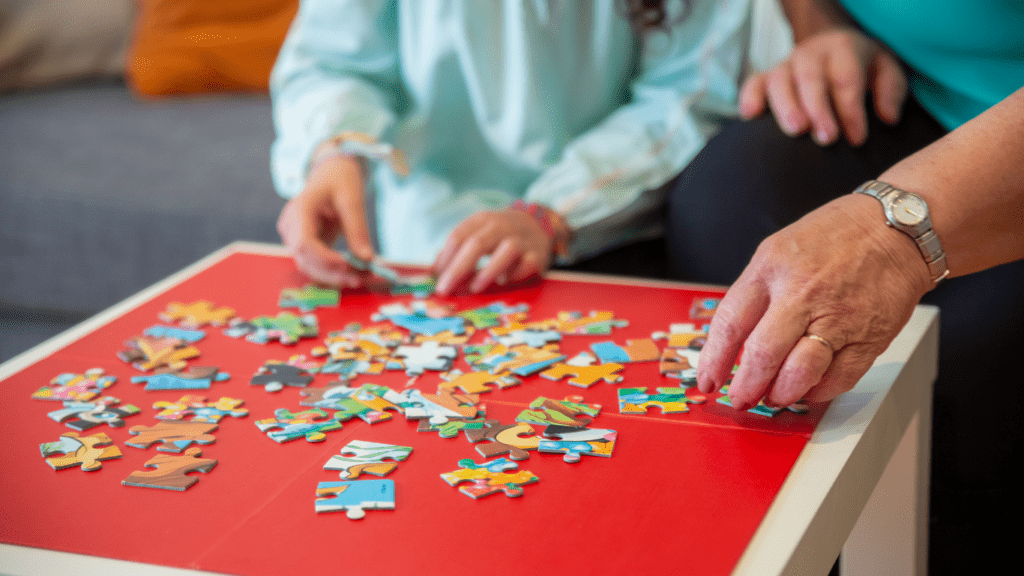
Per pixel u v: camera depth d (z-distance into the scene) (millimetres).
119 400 670
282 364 735
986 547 992
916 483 781
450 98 1283
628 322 837
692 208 1134
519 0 1195
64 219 1816
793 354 602
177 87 2289
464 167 1348
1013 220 646
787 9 1236
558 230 1116
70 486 548
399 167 1080
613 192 1174
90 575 464
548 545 485
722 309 643
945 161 651
